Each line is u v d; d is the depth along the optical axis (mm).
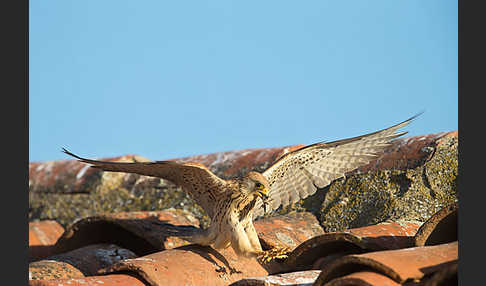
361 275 10688
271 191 16719
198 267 14375
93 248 18062
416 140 19672
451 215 13852
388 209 18156
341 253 15891
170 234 16047
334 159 16906
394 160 19359
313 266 15883
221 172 23359
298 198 17094
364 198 19109
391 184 18828
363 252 15391
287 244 17031
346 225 18875
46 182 28281
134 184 25766
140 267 13242
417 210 17766
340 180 20188
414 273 10664
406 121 16188
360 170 19922
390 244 15016
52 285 12133
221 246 15148
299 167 16797
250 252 14750
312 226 19156
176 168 14570
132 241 20031
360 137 16141
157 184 24938
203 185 15156
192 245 15719
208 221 21984
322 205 19938
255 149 24172
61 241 19141
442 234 14383
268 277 13008
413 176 18453
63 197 27234
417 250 11773
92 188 26500
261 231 17312
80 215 26281
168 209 23312
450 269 9469
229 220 14852
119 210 25266
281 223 18703
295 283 12742
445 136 18969
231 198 14820
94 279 12883
